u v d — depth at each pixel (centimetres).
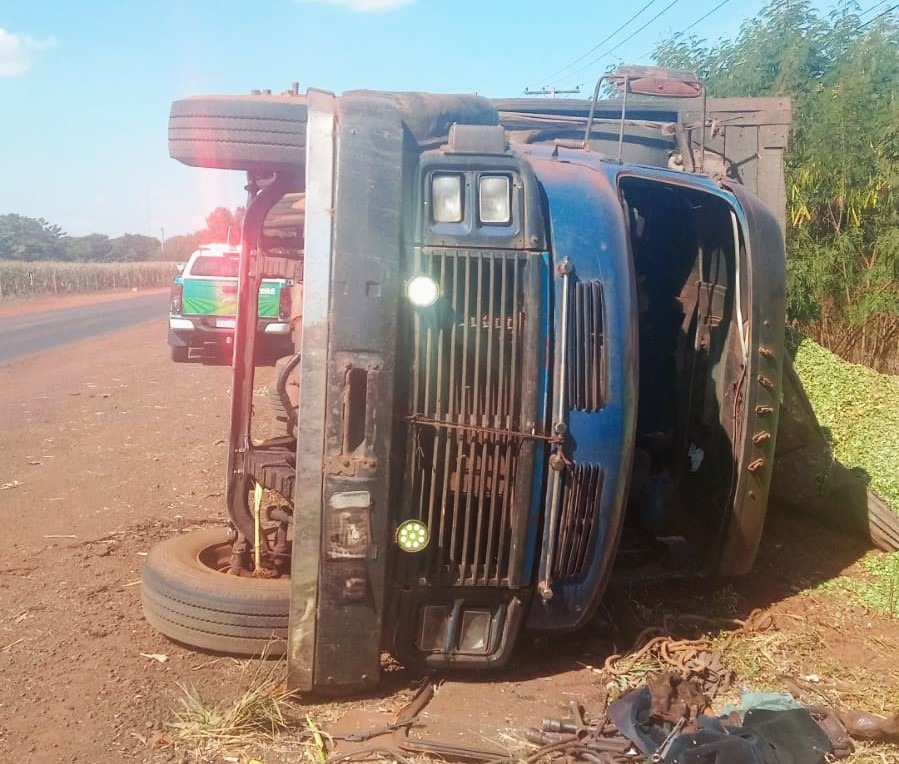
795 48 1285
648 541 530
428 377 366
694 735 331
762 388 459
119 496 720
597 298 384
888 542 600
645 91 511
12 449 884
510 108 739
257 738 357
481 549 379
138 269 6134
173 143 447
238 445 484
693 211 536
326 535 361
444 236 371
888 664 434
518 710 377
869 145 1072
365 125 368
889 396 747
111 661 425
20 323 2733
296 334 681
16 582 531
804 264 1018
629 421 389
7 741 355
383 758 346
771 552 599
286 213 632
